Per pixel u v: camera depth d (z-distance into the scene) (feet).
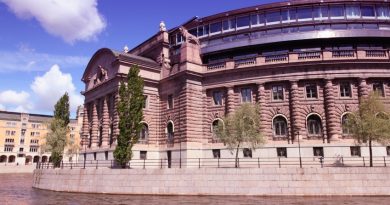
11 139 466.29
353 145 130.31
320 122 137.08
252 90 148.25
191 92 154.40
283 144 136.77
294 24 161.27
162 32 186.19
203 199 92.22
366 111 111.45
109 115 177.88
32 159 477.36
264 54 161.17
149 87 170.91
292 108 138.82
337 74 137.39
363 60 136.05
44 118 499.92
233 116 125.18
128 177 110.63
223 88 153.89
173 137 158.30
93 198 97.71
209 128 154.30
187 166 145.28
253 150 135.54
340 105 136.05
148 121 166.50
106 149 168.96
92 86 201.77
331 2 161.17
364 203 80.18
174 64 173.78
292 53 143.13
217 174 103.45
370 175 96.27
